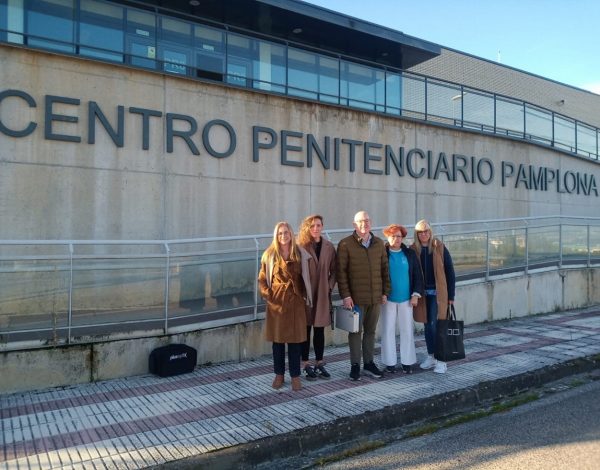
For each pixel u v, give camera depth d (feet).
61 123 27.27
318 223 18.54
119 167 28.81
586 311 36.06
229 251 23.79
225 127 32.45
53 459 12.60
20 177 26.16
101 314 20.42
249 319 23.79
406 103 41.47
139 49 30.09
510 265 34.81
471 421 16.10
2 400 17.29
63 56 27.40
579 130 56.49
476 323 31.19
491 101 47.47
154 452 12.94
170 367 20.02
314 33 46.01
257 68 34.24
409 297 20.08
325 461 13.39
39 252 26.13
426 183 41.96
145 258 21.50
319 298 18.58
